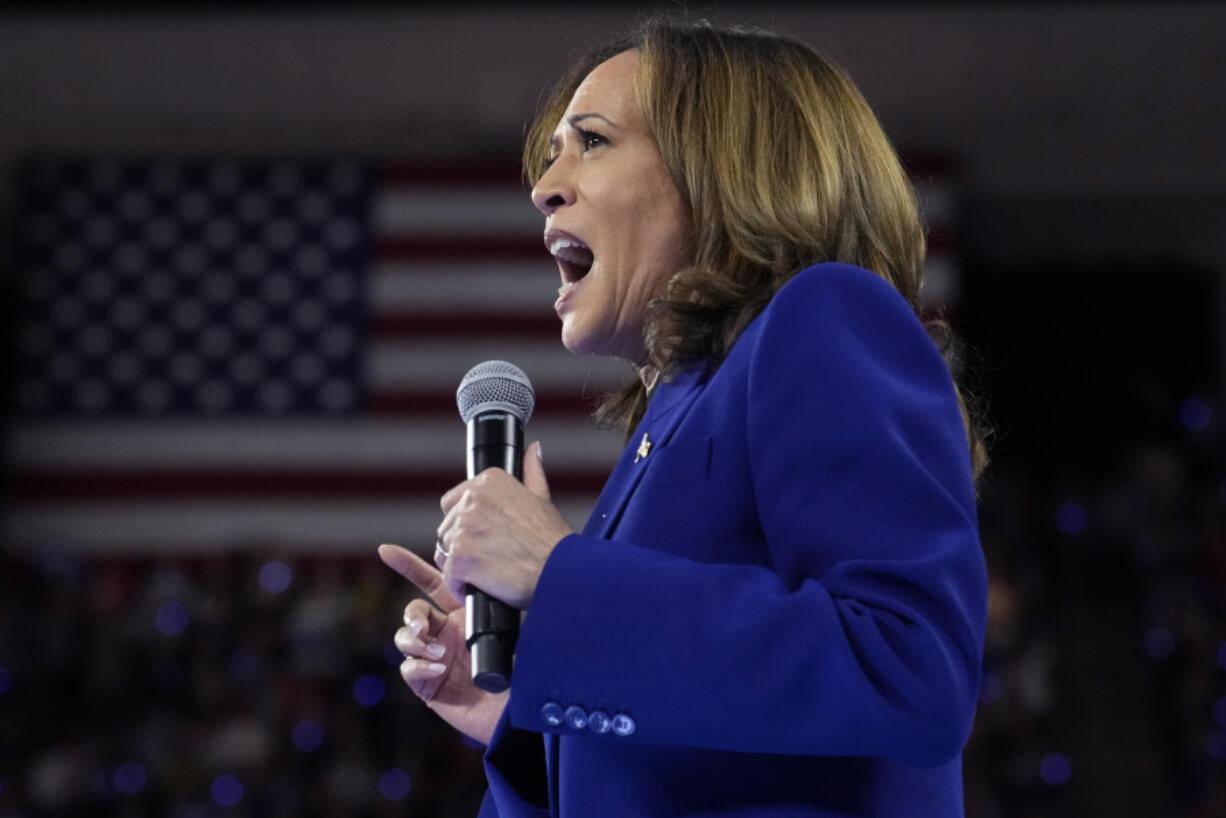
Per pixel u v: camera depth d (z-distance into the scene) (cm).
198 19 3853
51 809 3300
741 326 491
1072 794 3819
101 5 3809
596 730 415
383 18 3844
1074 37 3897
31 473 4025
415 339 4047
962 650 401
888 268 525
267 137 4409
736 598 412
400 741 3484
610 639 414
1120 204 4816
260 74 4109
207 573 3856
